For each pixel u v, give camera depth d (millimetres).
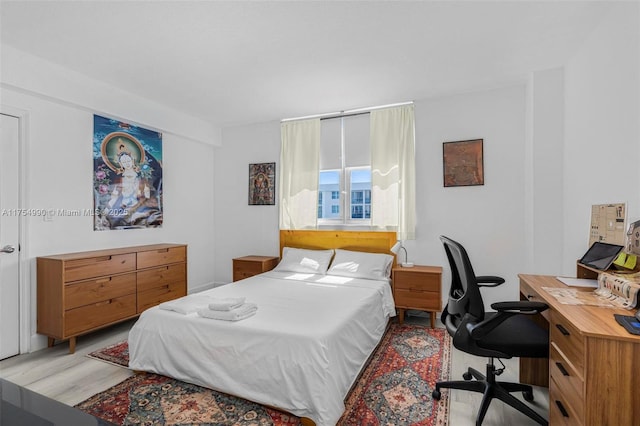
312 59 2705
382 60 2729
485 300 3404
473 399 2062
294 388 1809
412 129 3723
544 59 2713
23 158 2754
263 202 4609
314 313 2320
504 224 3357
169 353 2215
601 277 1720
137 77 3066
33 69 2650
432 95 3557
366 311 2588
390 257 3703
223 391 2014
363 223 4031
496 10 2049
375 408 1959
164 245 3812
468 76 3064
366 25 2211
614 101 1989
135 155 3734
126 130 3627
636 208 1751
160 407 1956
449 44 2467
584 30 2271
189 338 2168
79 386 2207
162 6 1995
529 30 2273
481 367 2488
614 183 1979
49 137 2934
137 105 3574
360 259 3688
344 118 4117
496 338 1782
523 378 2258
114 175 3506
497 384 1923
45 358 2643
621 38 1914
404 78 3100
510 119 3324
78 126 3162
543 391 2166
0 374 2377
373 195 3857
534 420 1768
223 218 4902
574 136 2604
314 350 1815
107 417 1863
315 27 2232
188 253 4523
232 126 4828
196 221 4656
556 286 1914
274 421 1832
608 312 1415
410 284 3381
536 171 2936
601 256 1910
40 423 686
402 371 2418
